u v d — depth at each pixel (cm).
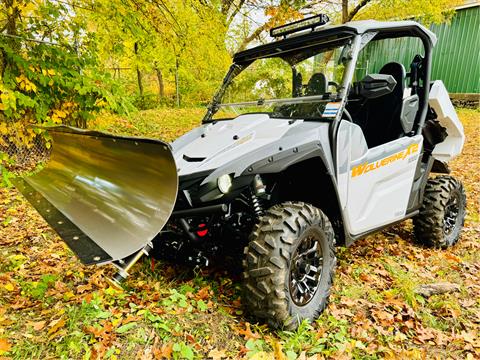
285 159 218
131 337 205
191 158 241
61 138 290
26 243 331
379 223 305
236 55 333
